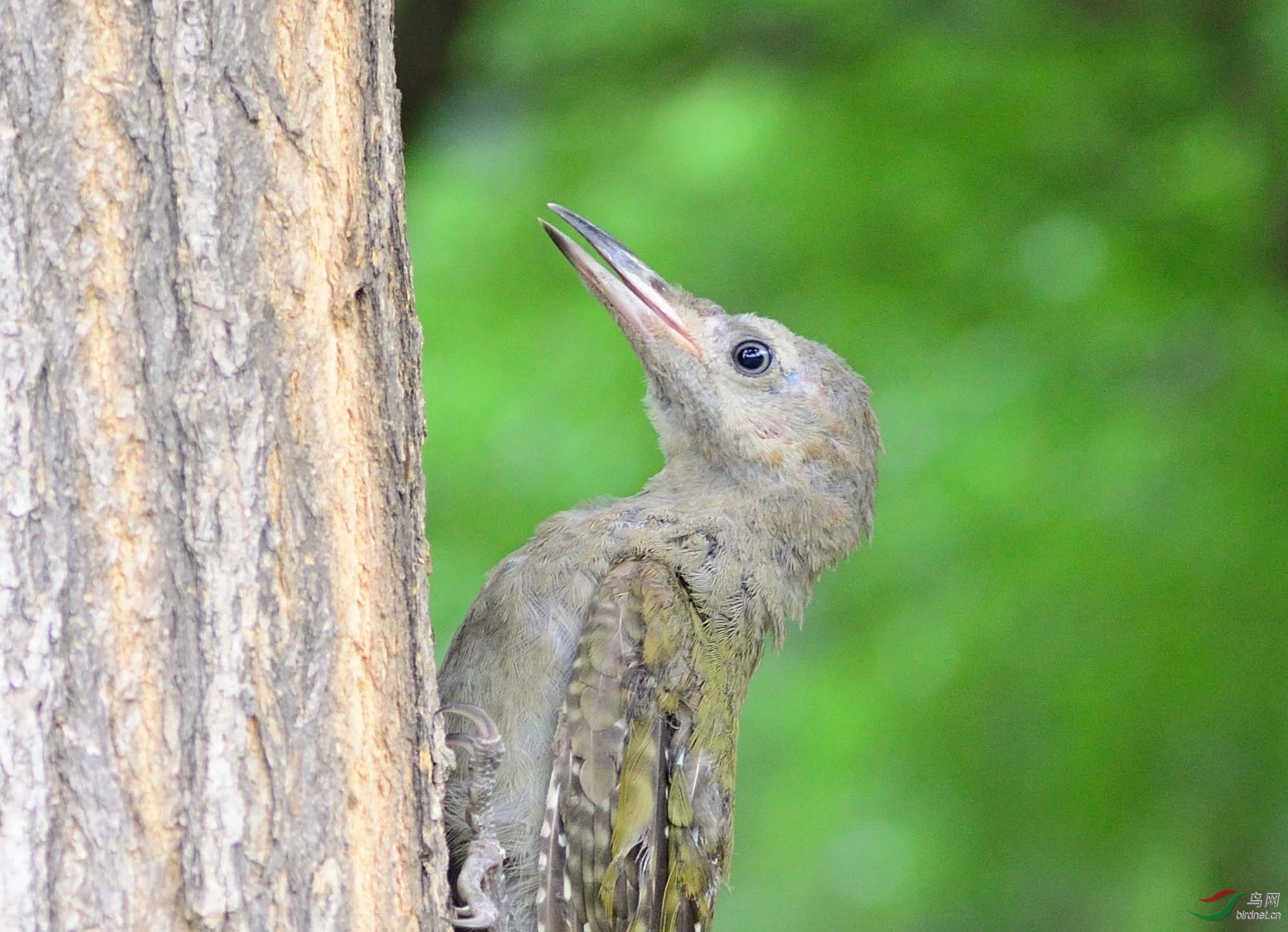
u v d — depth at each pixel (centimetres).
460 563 1243
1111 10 1373
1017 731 1180
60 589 525
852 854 1191
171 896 530
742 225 1337
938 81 1362
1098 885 1173
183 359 552
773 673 1266
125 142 547
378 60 618
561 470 1272
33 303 530
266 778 552
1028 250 1320
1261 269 1323
